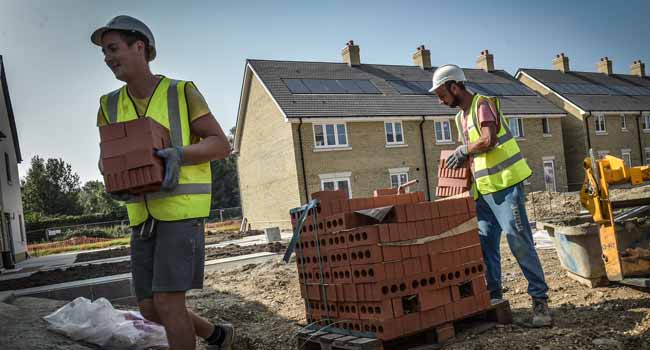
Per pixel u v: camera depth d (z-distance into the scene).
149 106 2.98
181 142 2.96
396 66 34.00
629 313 4.43
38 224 46.09
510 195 4.56
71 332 3.98
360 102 28.27
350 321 4.04
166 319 2.91
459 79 4.86
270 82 27.72
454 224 4.23
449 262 4.13
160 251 2.89
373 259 3.76
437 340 4.02
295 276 8.34
